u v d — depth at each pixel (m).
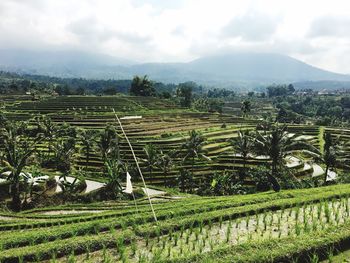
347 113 196.50
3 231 22.50
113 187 45.16
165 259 12.39
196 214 17.97
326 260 13.16
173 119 124.19
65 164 58.03
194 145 67.38
